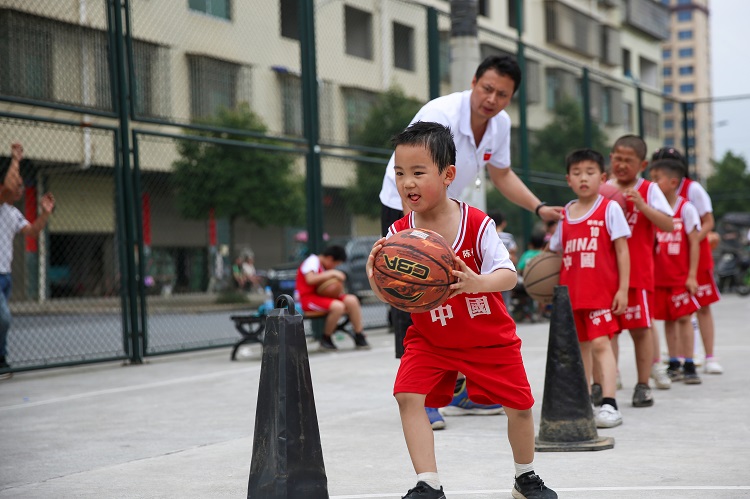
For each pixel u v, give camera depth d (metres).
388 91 13.65
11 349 10.86
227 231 22.14
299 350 2.84
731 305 15.52
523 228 13.88
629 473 3.67
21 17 8.21
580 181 4.96
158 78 13.23
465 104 4.77
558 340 4.23
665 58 127.94
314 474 2.79
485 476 3.69
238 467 4.02
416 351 3.05
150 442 4.69
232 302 19.59
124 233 8.46
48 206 8.10
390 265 2.77
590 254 4.93
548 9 30.08
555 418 4.21
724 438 4.38
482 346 2.99
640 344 5.42
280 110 16.20
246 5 15.12
